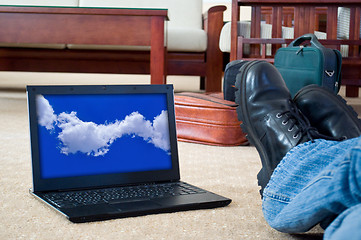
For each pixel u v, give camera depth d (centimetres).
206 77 339
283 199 76
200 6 368
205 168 135
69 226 84
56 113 101
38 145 99
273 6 246
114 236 80
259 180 99
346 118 109
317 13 373
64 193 98
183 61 339
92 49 328
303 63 191
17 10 239
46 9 240
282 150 91
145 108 109
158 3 365
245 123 108
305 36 198
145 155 108
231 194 108
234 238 81
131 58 329
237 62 173
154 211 91
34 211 92
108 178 103
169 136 111
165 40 284
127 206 92
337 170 59
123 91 107
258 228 86
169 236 81
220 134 170
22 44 321
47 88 100
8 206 95
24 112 242
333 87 186
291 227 71
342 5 243
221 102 172
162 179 109
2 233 81
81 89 104
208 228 85
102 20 242
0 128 193
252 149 167
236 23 247
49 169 99
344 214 54
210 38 335
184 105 178
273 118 97
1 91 346
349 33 245
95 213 87
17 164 133
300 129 90
